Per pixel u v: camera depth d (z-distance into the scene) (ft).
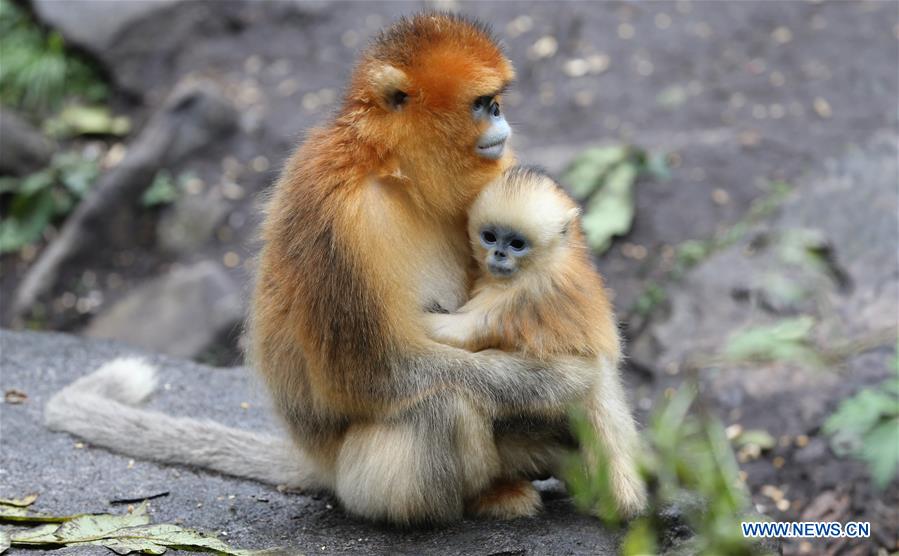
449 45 23.73
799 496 41.09
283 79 71.82
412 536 25.20
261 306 26.03
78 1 73.92
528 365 24.40
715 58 69.10
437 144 23.73
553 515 25.96
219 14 75.82
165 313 57.82
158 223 64.18
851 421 41.60
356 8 76.64
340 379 24.16
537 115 66.44
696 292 51.85
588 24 72.64
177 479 28.71
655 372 48.57
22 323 60.13
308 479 28.43
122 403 32.12
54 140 69.87
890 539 38.99
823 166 57.21
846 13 71.10
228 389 35.19
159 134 65.98
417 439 24.32
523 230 23.88
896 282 49.37
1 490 27.17
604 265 55.72
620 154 60.13
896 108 61.93
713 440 34.19
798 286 50.19
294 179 24.61
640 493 25.20
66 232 63.41
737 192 58.08
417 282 24.29
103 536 24.50
